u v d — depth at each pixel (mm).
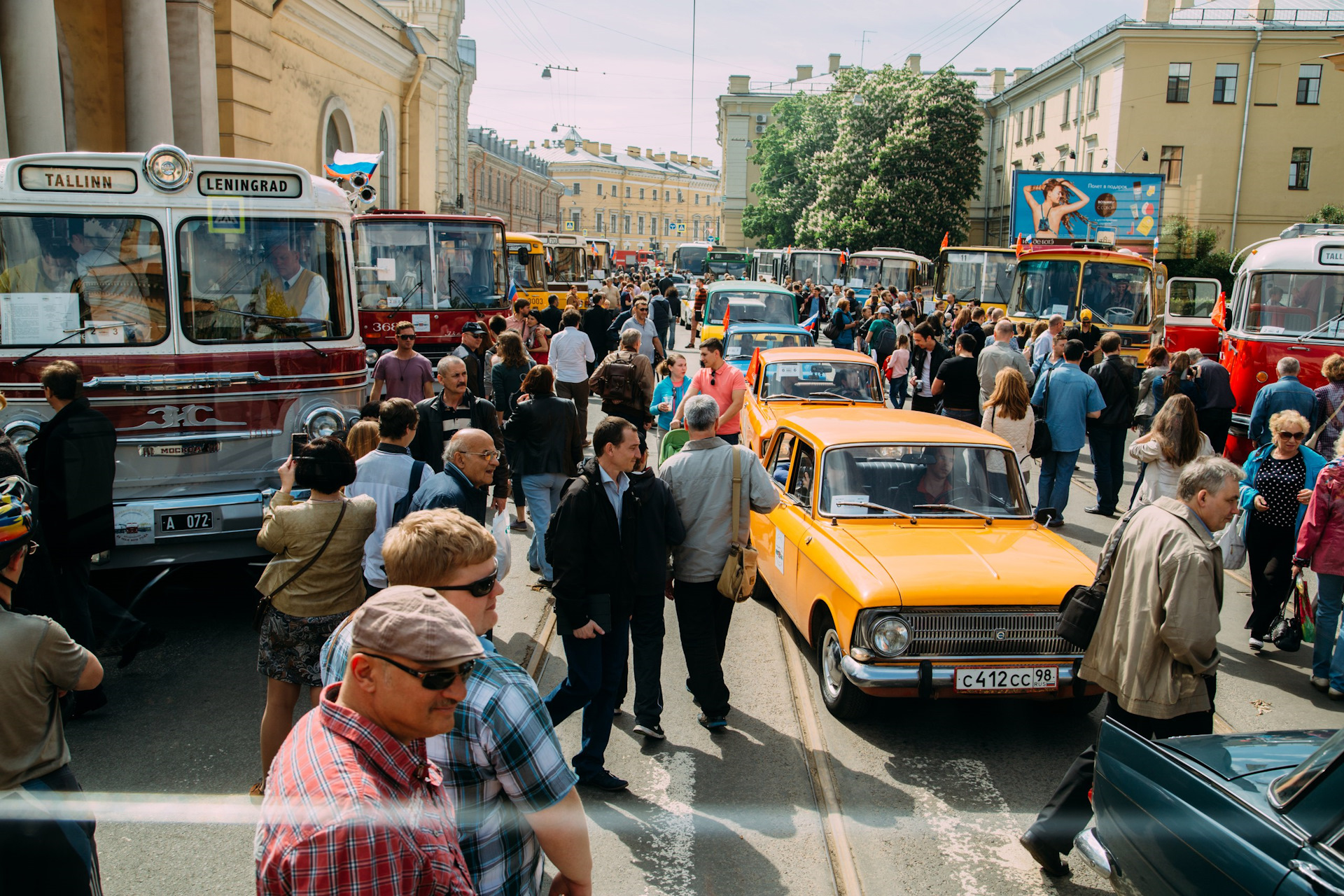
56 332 6352
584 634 4395
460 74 34844
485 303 14172
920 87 48125
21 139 11898
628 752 4977
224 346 6684
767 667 6121
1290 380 8711
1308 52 39219
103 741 4941
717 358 9039
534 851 2432
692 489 5070
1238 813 2641
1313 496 5816
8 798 2941
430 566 2408
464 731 2275
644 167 115062
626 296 26953
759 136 75250
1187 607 3547
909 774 4785
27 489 4242
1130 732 3252
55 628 3062
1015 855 4090
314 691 4375
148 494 6512
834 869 3943
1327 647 5906
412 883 1773
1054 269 18656
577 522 4430
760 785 4629
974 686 4883
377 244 13734
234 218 6758
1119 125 40469
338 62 22297
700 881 3838
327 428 6980
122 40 14797
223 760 4762
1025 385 8914
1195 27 39375
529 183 75500
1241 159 40125
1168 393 10023
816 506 6031
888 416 7090
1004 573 5113
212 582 7676
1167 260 36750
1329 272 12094
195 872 3873
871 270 33938
